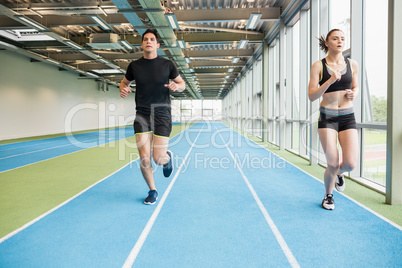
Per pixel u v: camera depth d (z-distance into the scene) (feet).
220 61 46.50
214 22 26.18
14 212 8.80
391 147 9.22
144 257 5.96
